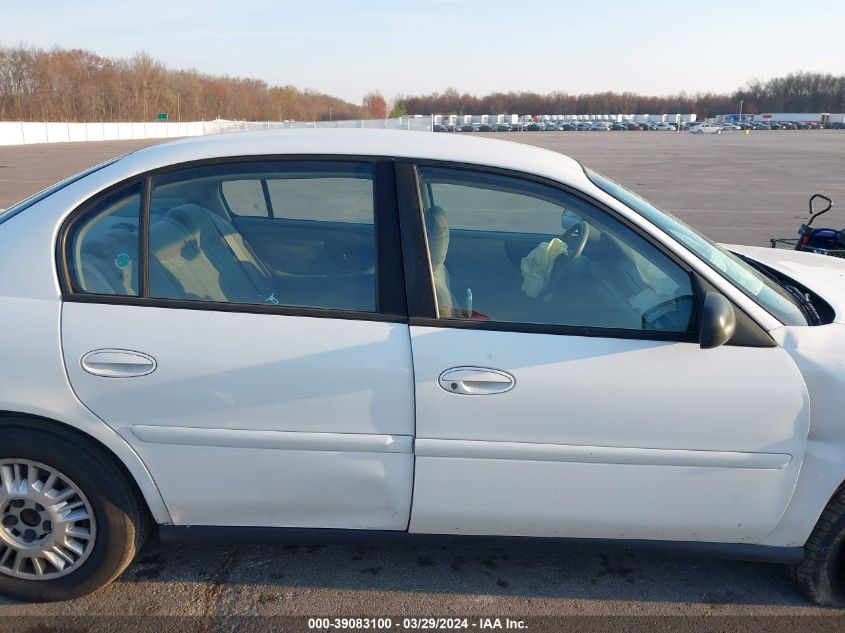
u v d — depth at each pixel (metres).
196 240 2.61
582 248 2.61
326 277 2.49
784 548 2.50
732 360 2.31
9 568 2.51
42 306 2.33
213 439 2.36
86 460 2.38
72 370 2.30
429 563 2.82
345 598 2.60
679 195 15.98
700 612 2.56
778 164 25.58
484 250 3.05
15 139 42.97
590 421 2.31
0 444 2.36
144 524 2.56
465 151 2.55
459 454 2.35
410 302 2.37
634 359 2.30
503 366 2.29
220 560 2.81
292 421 2.34
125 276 2.40
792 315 2.51
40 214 2.43
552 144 42.88
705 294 2.33
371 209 2.46
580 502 2.40
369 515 2.47
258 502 2.45
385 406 2.32
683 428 2.31
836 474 2.37
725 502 2.39
